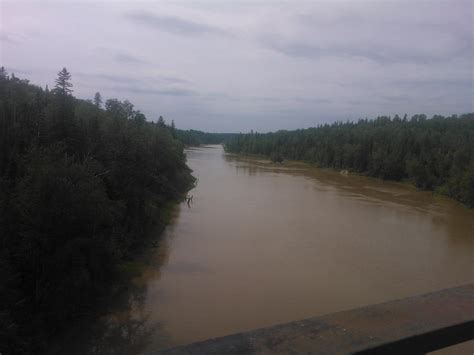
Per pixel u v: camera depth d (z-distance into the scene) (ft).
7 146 55.11
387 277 61.31
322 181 191.72
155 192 103.24
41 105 69.62
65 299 42.45
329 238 82.48
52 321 41.34
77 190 46.80
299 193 144.66
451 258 72.74
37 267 42.50
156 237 77.30
